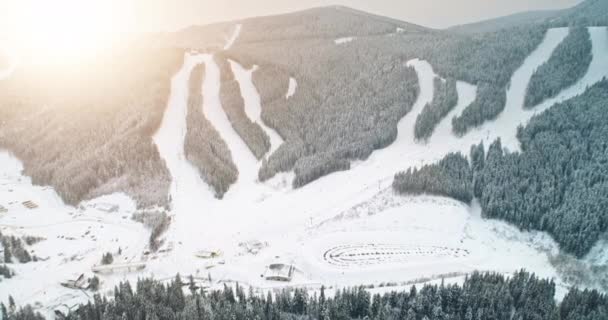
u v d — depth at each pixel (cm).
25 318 7375
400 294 8006
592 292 7862
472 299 7844
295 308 7906
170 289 8206
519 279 8281
